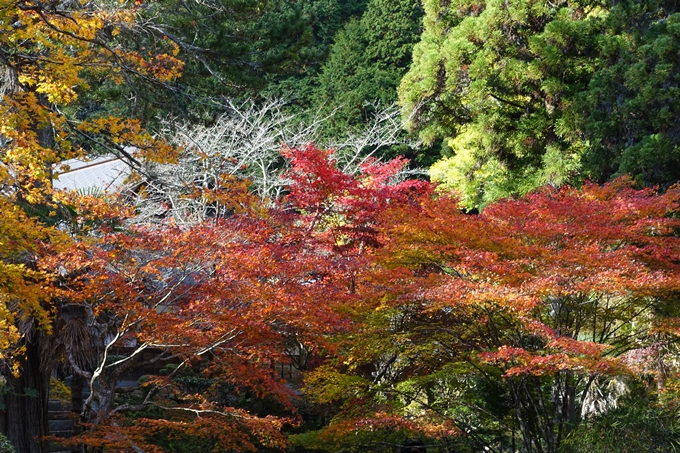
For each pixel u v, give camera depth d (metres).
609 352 11.78
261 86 15.49
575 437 11.26
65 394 16.59
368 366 14.30
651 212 11.11
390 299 11.16
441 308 11.71
